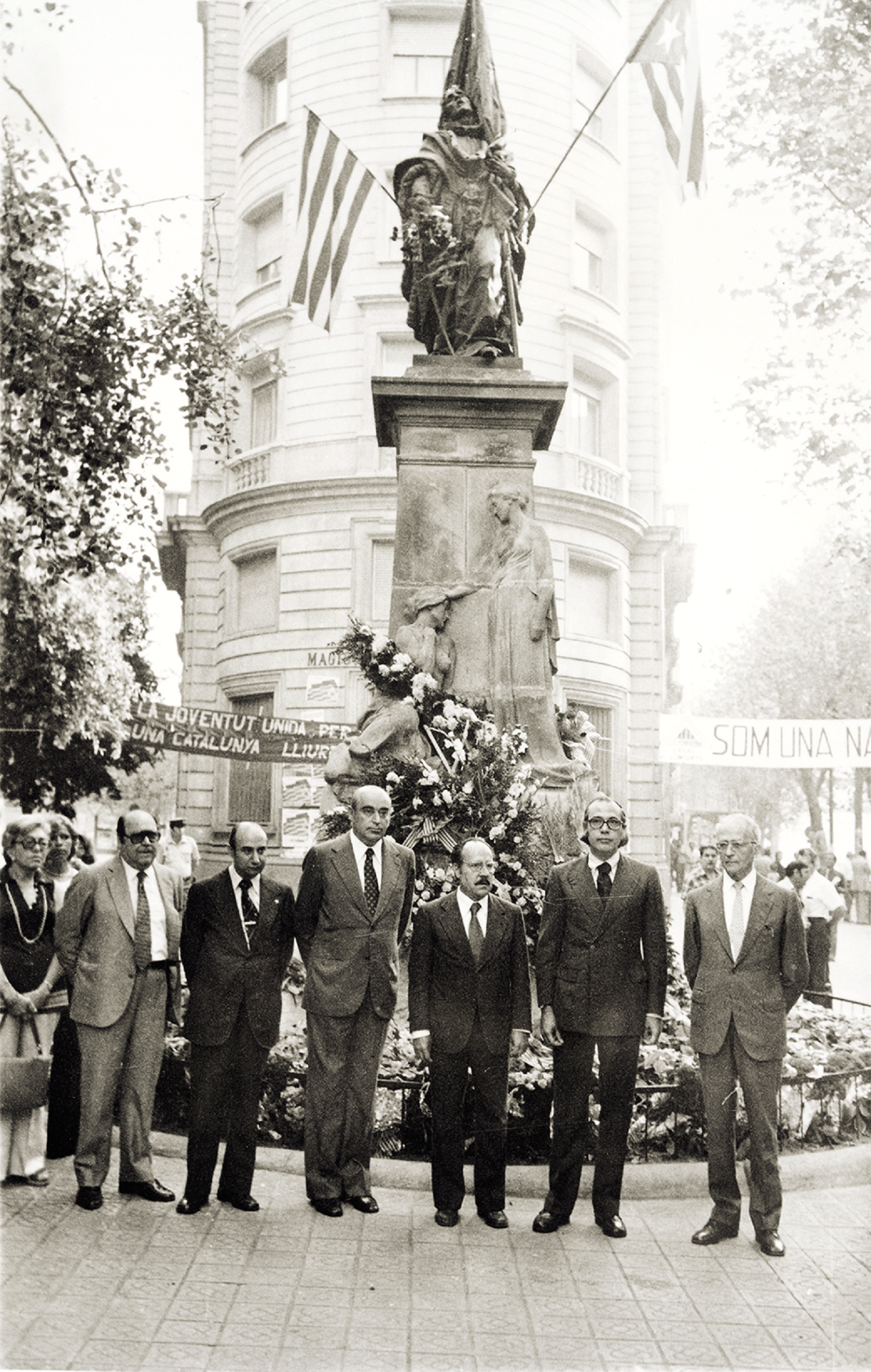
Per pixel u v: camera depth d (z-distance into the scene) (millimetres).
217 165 18672
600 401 17531
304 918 4973
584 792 7152
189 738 10672
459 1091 4777
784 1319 3928
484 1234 4668
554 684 7285
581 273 17484
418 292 7461
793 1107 5621
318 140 8492
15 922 5234
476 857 4844
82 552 7410
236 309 18438
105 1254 4371
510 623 6988
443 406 7176
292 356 18016
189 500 18812
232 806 11438
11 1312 3889
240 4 18797
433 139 7512
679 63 7621
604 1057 4730
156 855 5422
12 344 7184
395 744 6746
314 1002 4902
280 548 17938
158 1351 3656
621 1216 4875
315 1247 4492
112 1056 4914
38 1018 5281
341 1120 4902
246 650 18172
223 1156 5230
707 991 4730
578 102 17484
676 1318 3939
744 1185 5207
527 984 4879
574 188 17328
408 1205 4988
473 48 7602
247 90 18672
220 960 4887
